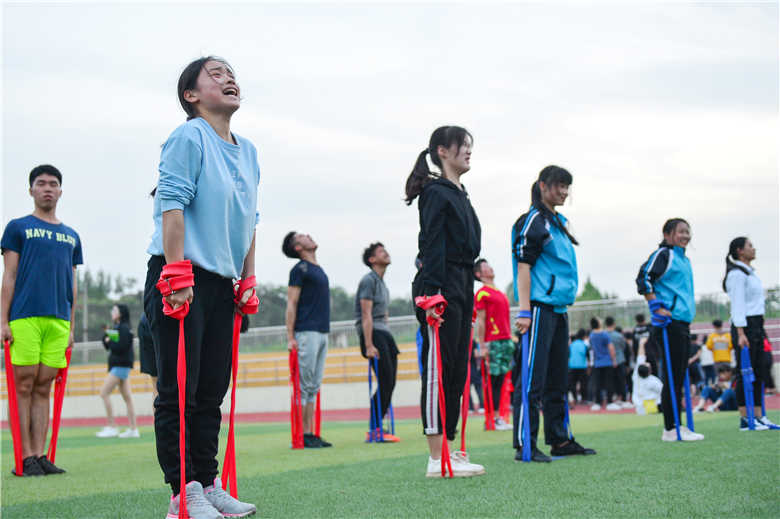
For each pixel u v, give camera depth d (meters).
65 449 8.02
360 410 20.50
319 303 7.30
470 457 5.33
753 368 7.25
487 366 8.86
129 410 10.52
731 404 11.62
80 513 3.41
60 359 5.59
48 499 3.96
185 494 2.80
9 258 5.53
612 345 15.66
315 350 7.22
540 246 5.01
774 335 14.22
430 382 4.17
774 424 7.43
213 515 2.89
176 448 2.95
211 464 3.12
